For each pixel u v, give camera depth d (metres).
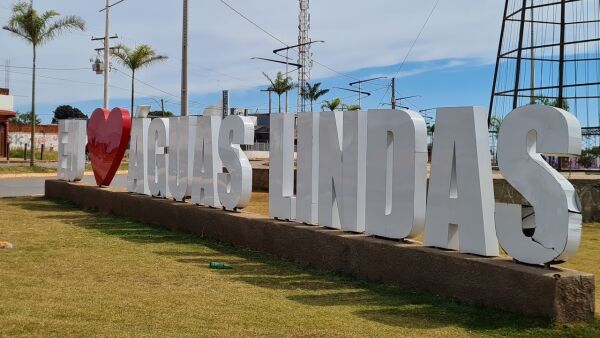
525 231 6.92
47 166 37.03
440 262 7.32
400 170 8.19
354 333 5.83
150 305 6.48
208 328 5.73
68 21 32.38
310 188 9.84
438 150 7.75
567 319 6.11
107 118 17.06
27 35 32.09
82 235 11.75
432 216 7.80
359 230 9.01
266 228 10.30
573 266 10.12
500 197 15.95
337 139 9.32
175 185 13.52
